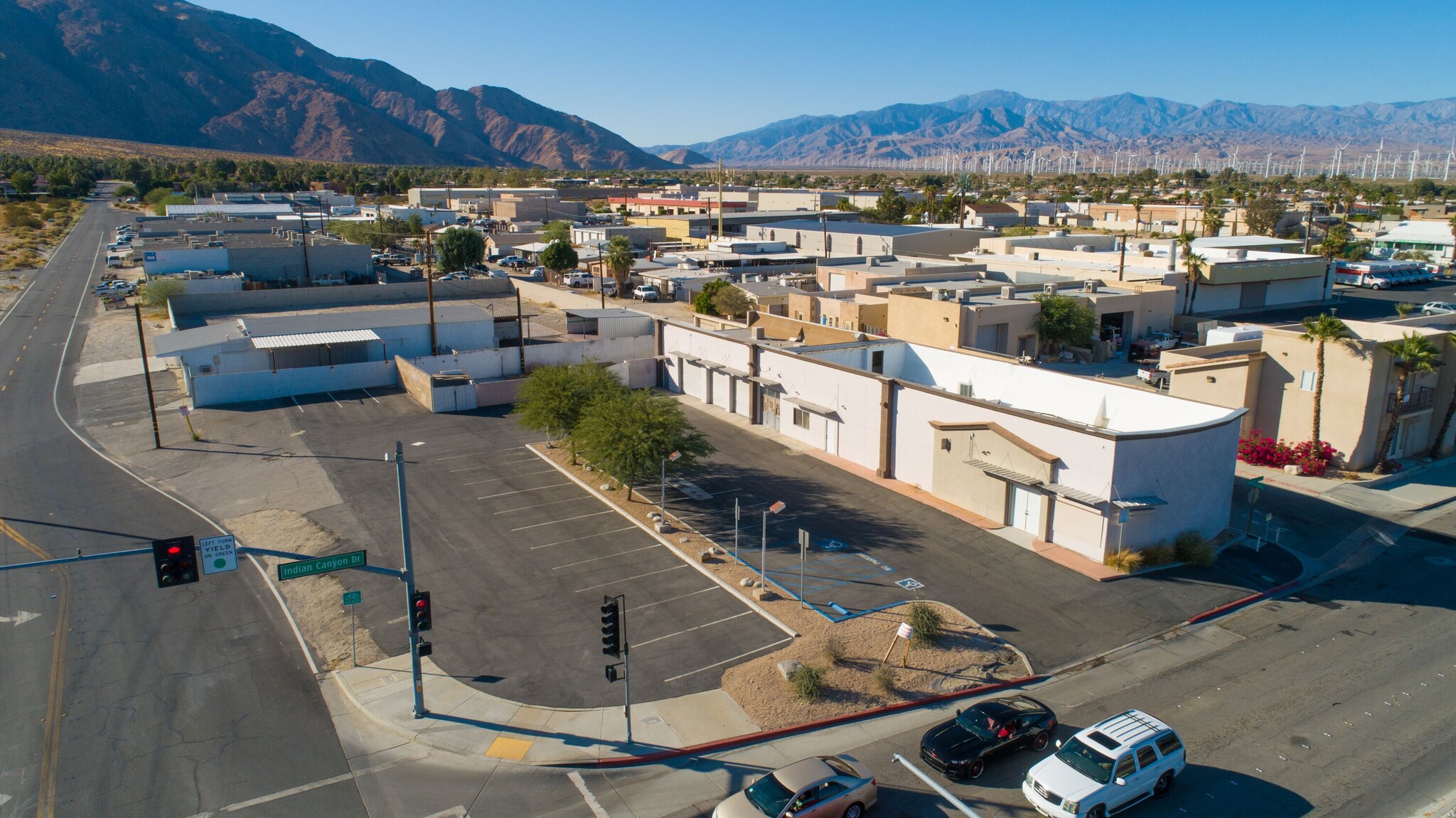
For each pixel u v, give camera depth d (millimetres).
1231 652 26484
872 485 41312
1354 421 42562
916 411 40531
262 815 19406
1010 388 44031
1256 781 20344
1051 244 104312
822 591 30359
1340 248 104125
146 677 25125
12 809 19547
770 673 25062
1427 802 19500
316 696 24234
